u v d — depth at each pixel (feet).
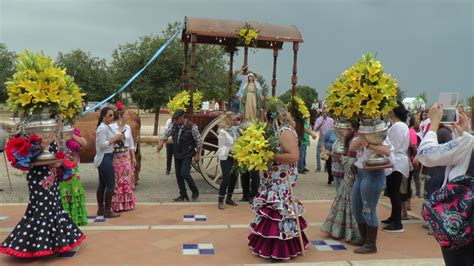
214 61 68.33
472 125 11.25
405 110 18.19
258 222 14.80
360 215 15.69
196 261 14.49
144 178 32.55
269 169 14.58
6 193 26.27
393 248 16.16
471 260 8.93
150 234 17.53
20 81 13.83
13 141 13.79
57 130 15.25
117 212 20.98
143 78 66.18
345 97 14.67
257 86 26.73
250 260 14.60
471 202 8.54
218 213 21.31
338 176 18.01
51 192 14.52
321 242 16.74
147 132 77.51
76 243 14.84
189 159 23.93
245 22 27.50
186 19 27.04
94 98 74.49
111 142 19.43
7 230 17.74
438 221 8.80
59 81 14.32
